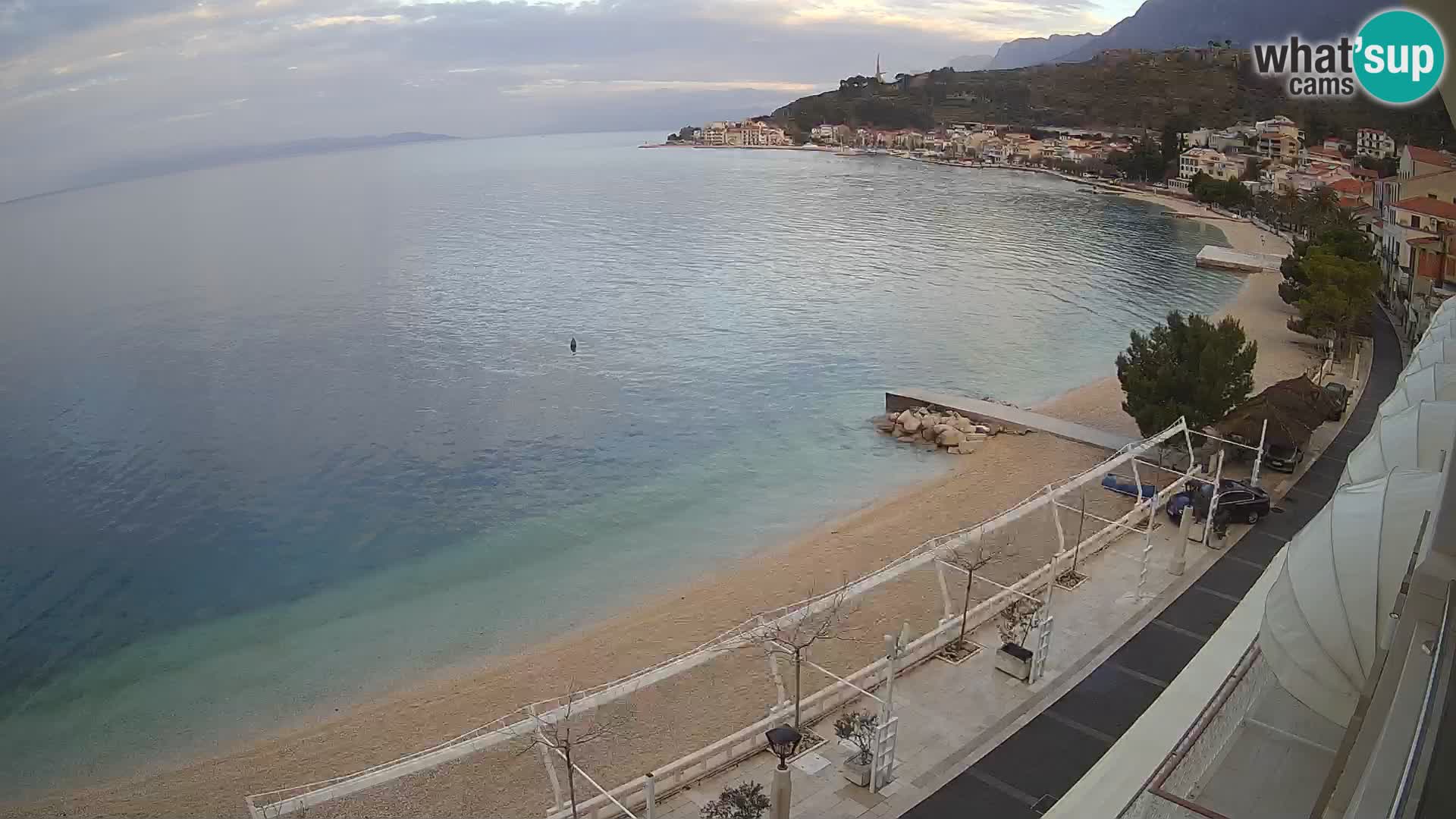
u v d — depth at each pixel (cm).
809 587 3928
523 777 2756
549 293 11481
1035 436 5697
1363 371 6406
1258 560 3534
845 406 6788
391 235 18012
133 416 6919
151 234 19862
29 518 5206
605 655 3466
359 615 4006
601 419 6631
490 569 4403
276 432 6494
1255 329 8006
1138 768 2102
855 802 2289
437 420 6650
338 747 3003
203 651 3762
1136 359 4978
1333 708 1430
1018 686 2752
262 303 11256
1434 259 7631
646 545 4591
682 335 9069
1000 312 9931
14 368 8419
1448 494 1066
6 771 3020
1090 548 3656
